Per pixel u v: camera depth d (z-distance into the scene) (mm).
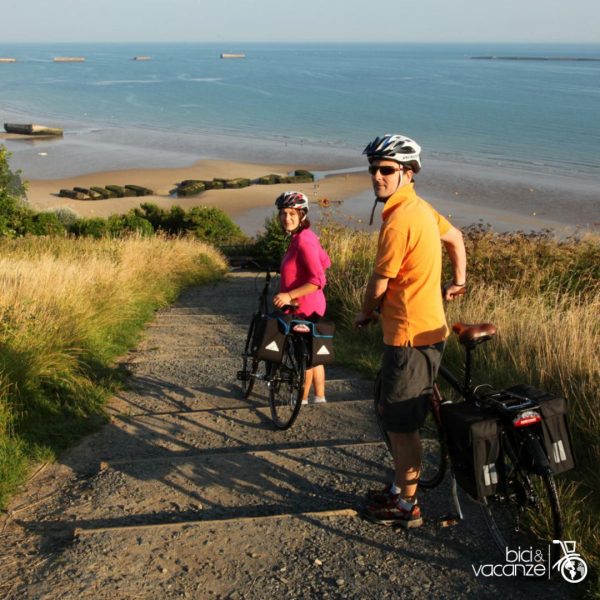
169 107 123750
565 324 6242
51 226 22016
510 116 99938
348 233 13688
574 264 9203
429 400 3422
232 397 6086
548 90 151000
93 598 2947
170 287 13711
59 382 5859
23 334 6285
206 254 19891
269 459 4414
